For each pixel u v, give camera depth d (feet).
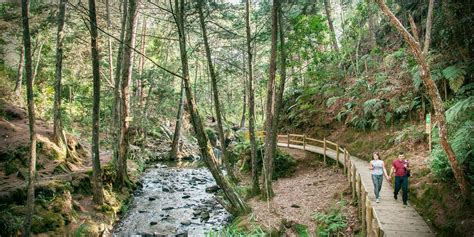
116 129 54.49
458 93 37.76
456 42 38.58
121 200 44.65
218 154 88.07
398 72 55.16
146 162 80.79
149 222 38.88
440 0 41.60
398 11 61.77
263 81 74.54
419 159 36.47
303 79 85.25
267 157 41.14
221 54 72.95
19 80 67.46
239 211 37.40
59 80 51.80
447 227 24.43
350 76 69.62
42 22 48.85
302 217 35.40
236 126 121.39
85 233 31.83
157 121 95.04
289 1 46.55
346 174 45.88
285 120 79.15
